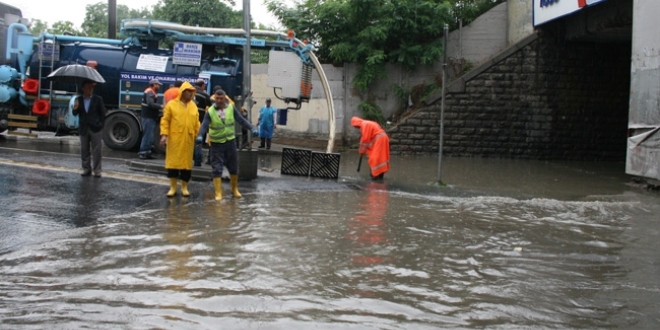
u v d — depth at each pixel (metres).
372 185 11.98
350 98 22.14
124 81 15.14
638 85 13.14
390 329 4.25
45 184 9.52
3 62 16.42
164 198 9.21
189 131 9.26
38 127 15.45
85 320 4.23
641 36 12.98
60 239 6.45
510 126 20.75
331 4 21.70
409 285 5.29
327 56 22.73
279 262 5.87
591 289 5.34
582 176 15.45
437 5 21.64
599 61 20.77
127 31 15.19
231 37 15.59
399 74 22.16
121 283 5.08
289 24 22.72
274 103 22.56
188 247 6.31
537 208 9.65
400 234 7.31
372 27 21.12
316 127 22.27
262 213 8.37
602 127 20.98
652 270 6.02
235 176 9.64
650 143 12.72
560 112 20.80
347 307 4.68
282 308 4.60
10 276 5.20
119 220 7.51
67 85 15.16
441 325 4.36
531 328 4.36
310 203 9.40
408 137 20.84
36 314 4.33
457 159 19.78
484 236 7.39
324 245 6.61
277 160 16.59
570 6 17.58
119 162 12.60
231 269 5.57
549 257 6.45
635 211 9.60
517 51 20.53
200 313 4.44
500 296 5.07
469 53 22.05
